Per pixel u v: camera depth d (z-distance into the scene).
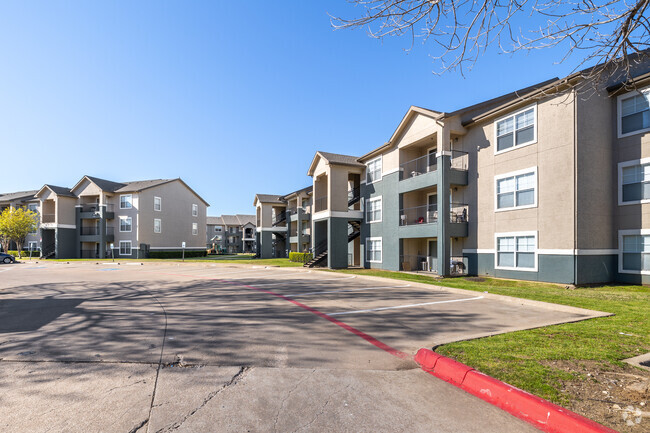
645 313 8.28
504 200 16.73
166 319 8.02
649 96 13.94
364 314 8.57
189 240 49.47
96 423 3.39
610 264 14.70
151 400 3.88
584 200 14.17
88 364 5.00
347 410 3.69
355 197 27.19
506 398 3.84
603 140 14.86
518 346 5.49
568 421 3.28
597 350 5.29
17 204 48.97
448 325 7.39
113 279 17.86
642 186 14.10
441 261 17.81
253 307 9.55
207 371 4.75
